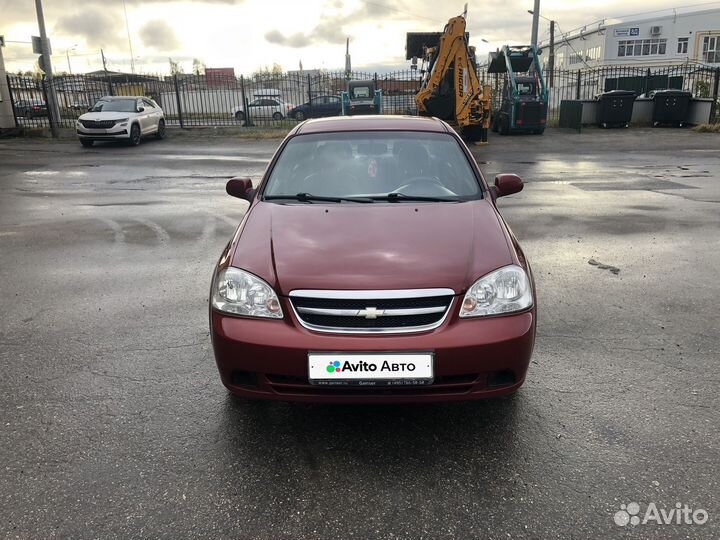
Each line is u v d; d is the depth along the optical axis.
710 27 52.97
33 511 2.49
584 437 2.98
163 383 3.60
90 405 3.35
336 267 2.93
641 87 34.12
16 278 5.75
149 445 2.96
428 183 3.99
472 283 2.87
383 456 2.86
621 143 18.59
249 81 29.61
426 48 20.92
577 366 3.74
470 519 2.43
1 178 12.85
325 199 3.86
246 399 3.41
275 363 2.79
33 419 3.21
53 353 4.04
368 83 24.94
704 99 23.16
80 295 5.22
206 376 3.69
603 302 4.87
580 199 9.55
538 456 2.84
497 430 3.06
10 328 4.48
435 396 2.81
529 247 6.62
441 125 4.70
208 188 11.38
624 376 3.61
